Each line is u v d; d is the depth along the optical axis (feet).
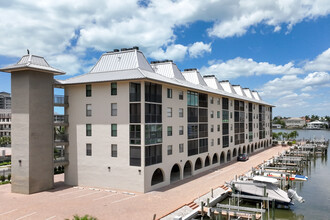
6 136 256.52
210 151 137.80
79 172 100.83
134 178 90.84
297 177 127.95
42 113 93.61
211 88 155.53
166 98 102.78
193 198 84.94
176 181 108.58
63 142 101.60
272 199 82.12
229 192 96.32
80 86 101.96
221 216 75.77
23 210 72.74
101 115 97.30
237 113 178.70
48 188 95.04
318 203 95.66
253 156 187.11
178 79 124.06
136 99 91.04
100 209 73.87
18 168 90.38
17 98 91.40
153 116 94.43
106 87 96.63
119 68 104.37
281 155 178.29
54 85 101.60
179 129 111.24
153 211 72.74
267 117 258.78
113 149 95.04
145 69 104.73
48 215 69.05
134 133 90.89
